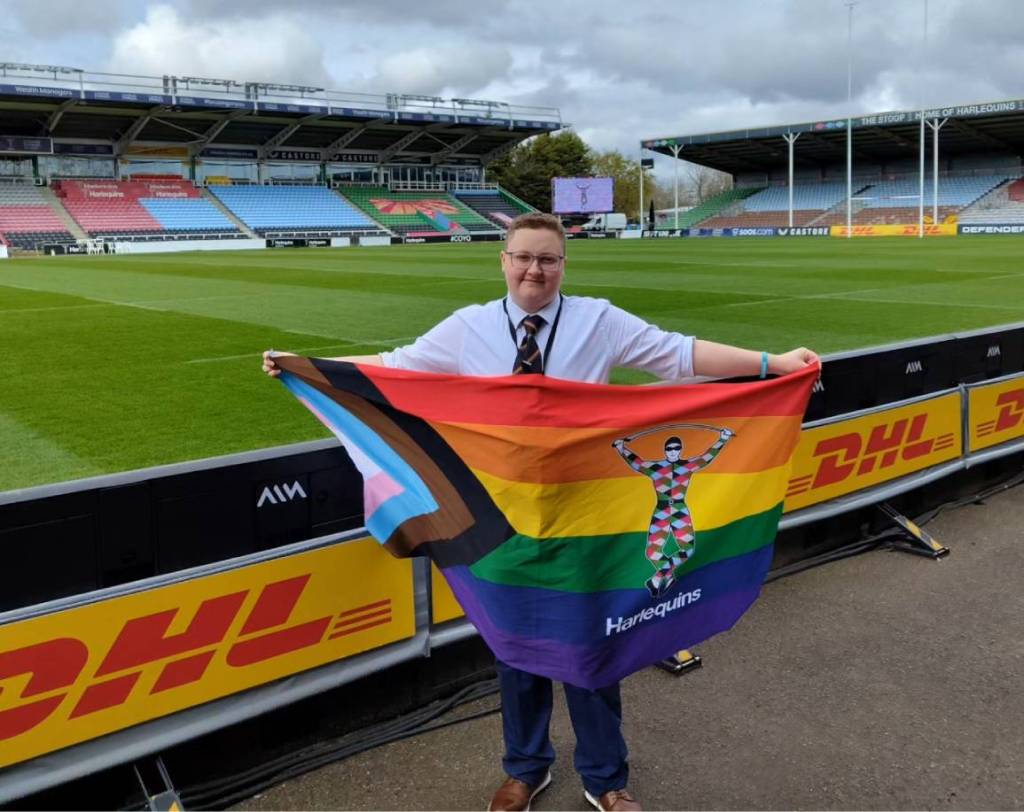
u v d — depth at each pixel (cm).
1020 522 516
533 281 248
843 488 481
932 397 522
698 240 4953
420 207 5928
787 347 1033
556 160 7844
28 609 251
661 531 257
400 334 1194
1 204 4378
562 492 245
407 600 327
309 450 326
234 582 285
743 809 270
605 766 266
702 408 256
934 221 4806
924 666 351
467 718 327
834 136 5225
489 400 244
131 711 270
